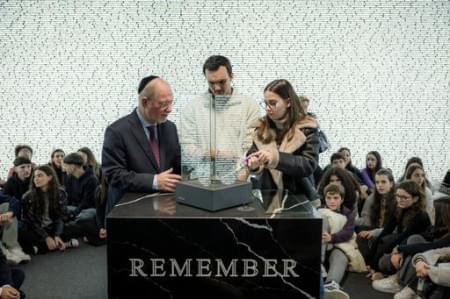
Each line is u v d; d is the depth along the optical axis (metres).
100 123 5.43
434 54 5.39
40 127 5.40
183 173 1.39
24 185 4.20
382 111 5.46
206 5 5.33
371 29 5.36
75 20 5.29
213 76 2.21
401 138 5.49
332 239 3.26
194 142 1.37
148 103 1.70
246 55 5.40
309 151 1.67
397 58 5.39
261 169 1.60
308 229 1.21
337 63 5.41
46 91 5.36
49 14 5.27
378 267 3.24
